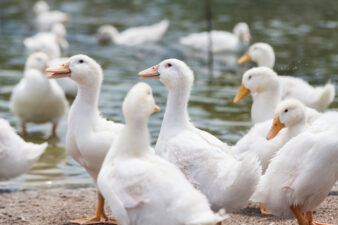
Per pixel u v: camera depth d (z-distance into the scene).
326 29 21.39
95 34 21.88
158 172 5.25
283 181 6.40
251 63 18.06
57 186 8.93
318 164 6.17
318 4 26.14
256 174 5.71
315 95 11.45
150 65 17.19
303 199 6.43
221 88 14.72
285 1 26.98
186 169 6.37
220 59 18.66
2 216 7.60
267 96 9.44
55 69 7.51
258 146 7.62
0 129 8.66
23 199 8.34
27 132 11.98
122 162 5.49
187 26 23.08
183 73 6.99
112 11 26.09
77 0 28.73
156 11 25.91
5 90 14.16
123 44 20.55
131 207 5.23
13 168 8.73
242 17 23.69
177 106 7.02
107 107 12.65
